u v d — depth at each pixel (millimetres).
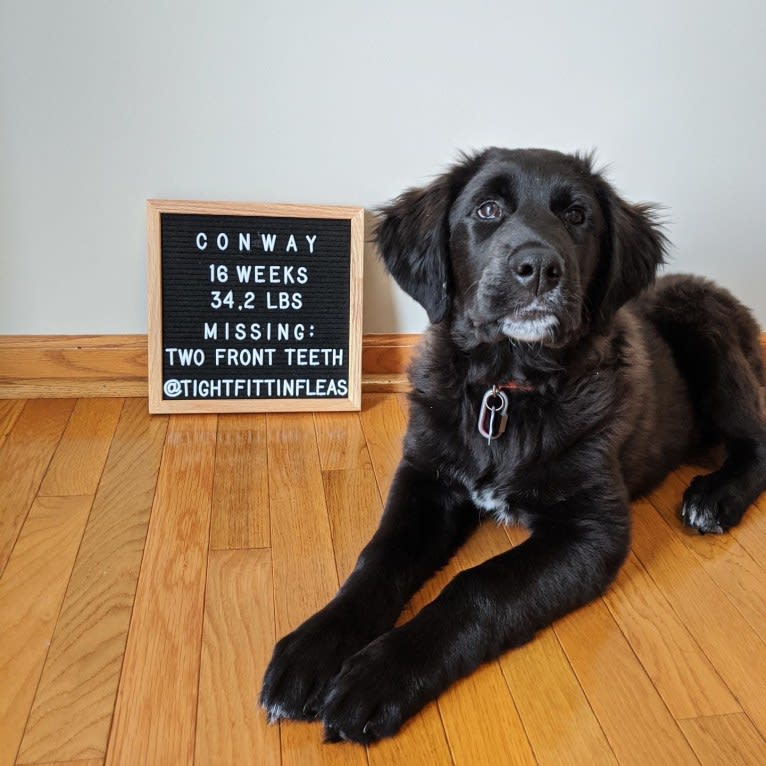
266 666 1403
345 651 1374
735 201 2582
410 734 1291
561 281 1533
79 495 1898
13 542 1710
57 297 2375
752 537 1859
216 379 2359
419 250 1824
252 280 2336
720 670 1443
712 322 2121
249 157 2330
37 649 1423
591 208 1712
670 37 2363
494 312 1585
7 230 2291
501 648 1439
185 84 2230
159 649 1436
